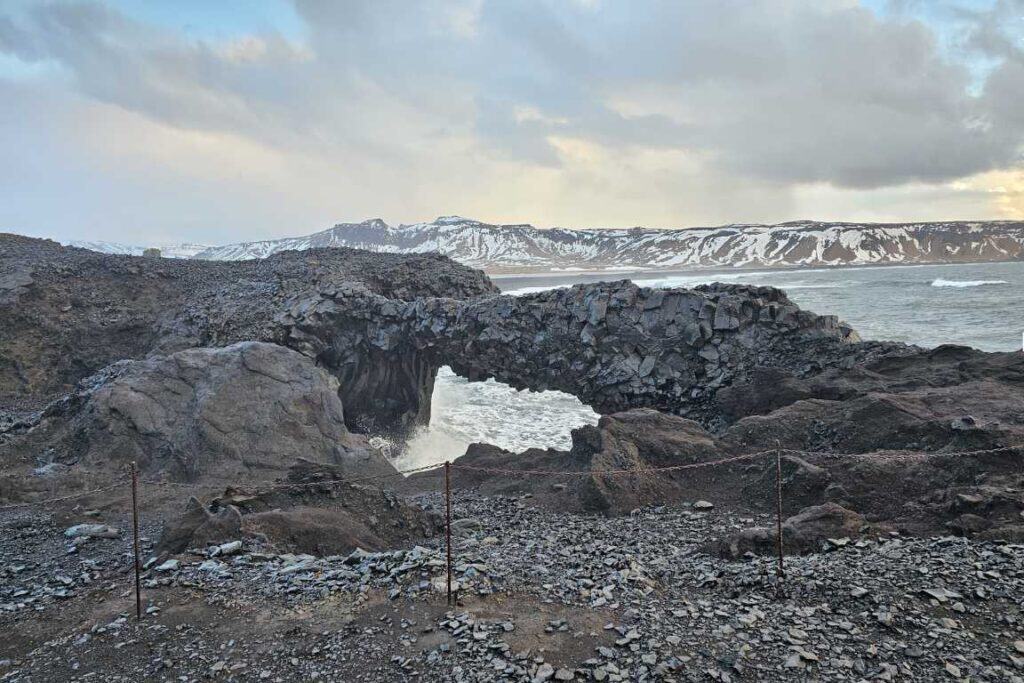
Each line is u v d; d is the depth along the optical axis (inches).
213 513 576.7
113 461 1039.0
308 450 1117.1
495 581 423.2
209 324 1647.4
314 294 1658.5
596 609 381.4
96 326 1745.8
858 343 1035.3
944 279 6220.5
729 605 382.6
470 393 2050.9
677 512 613.0
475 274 1940.2
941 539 449.1
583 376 1285.7
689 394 1148.5
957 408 714.2
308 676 325.1
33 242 2188.7
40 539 642.2
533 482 778.2
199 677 329.4
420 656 336.5
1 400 1520.7
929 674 299.9
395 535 616.1
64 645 373.7
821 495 579.8
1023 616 339.9
